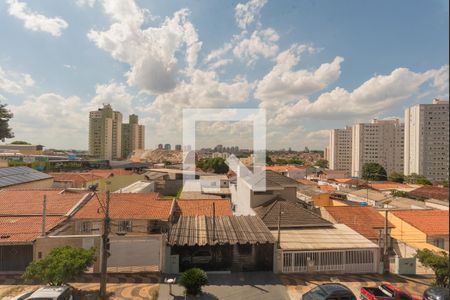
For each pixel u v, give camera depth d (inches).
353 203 1155.9
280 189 845.8
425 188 1326.3
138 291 479.2
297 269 554.9
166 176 1441.9
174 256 552.4
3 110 1708.9
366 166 2605.8
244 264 567.5
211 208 790.5
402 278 545.0
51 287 435.2
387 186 1697.8
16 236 553.9
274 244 557.0
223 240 556.1
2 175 1021.8
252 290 485.1
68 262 437.1
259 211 759.1
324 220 710.5
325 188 1606.8
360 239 615.2
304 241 598.9
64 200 738.8
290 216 713.6
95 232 650.2
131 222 652.7
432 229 698.8
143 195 795.4
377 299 430.3
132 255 558.9
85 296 463.2
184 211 771.4
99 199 730.2
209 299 453.7
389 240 750.5
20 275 531.5
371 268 565.9
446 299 417.1
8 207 693.3
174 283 507.5
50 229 586.2
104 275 458.0
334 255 561.6
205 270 559.8
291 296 467.8
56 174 1472.7
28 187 1045.2
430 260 498.3
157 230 660.1
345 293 425.4
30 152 3029.0
